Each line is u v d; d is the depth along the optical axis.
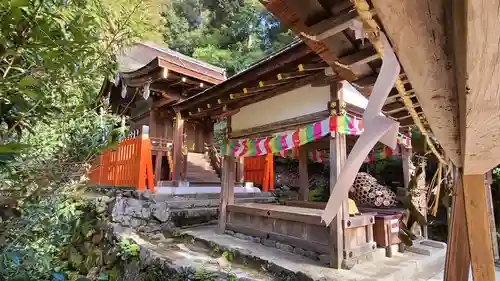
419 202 2.36
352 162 0.76
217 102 4.70
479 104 0.52
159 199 6.07
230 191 5.12
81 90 1.62
